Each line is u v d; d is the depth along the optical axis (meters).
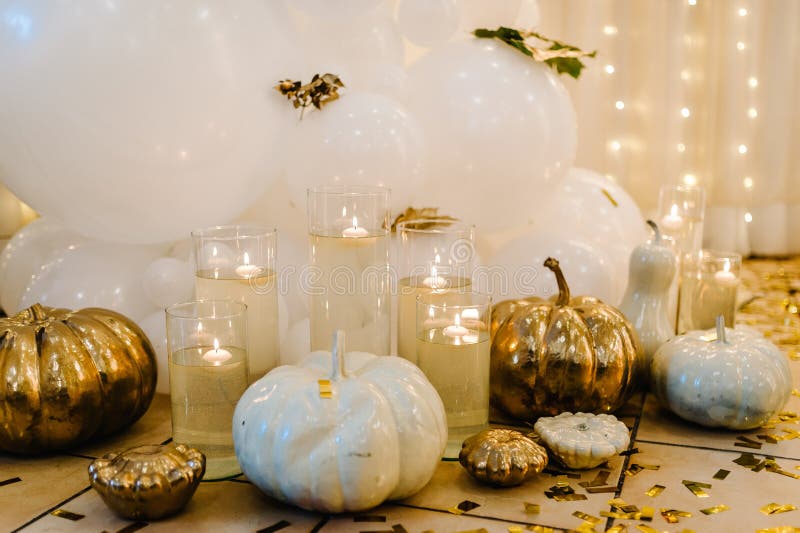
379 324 1.46
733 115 3.30
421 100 1.81
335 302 1.44
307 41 1.84
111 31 1.40
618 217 2.26
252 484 1.29
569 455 1.30
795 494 1.24
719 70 3.30
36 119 1.44
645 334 1.68
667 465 1.35
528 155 1.77
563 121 1.83
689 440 1.46
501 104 1.74
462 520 1.17
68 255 1.80
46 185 1.54
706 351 1.48
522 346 1.45
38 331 1.36
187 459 1.19
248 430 1.17
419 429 1.17
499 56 1.80
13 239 2.03
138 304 1.76
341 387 1.16
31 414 1.32
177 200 1.57
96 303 1.72
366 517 1.18
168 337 1.28
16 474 1.34
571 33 3.13
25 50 1.41
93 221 1.62
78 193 1.54
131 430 1.52
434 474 1.32
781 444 1.44
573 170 2.36
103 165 1.48
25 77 1.41
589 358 1.43
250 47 1.53
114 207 1.56
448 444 1.35
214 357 1.26
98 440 1.47
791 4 3.27
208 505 1.22
